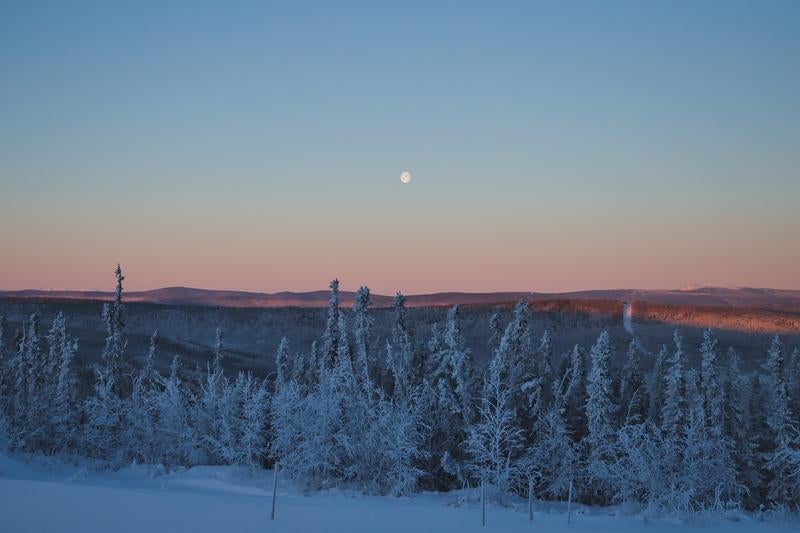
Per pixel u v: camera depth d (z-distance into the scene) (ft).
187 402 126.21
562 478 110.01
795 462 106.52
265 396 118.11
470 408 117.29
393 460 104.73
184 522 59.11
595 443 110.22
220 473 102.99
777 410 109.70
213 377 124.77
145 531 54.65
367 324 122.62
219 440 118.42
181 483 98.37
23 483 78.38
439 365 119.75
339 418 107.65
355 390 111.75
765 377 130.11
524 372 121.90
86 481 94.58
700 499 103.19
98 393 133.80
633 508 97.04
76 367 157.07
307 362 139.64
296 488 96.27
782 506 96.63
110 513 61.82
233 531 56.18
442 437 118.11
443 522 67.56
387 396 122.31
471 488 106.32
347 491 95.35
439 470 115.24
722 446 107.86
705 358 114.52
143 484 97.35
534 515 77.92
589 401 111.45
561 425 112.78
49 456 117.70
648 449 100.63
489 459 107.86
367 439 105.19
